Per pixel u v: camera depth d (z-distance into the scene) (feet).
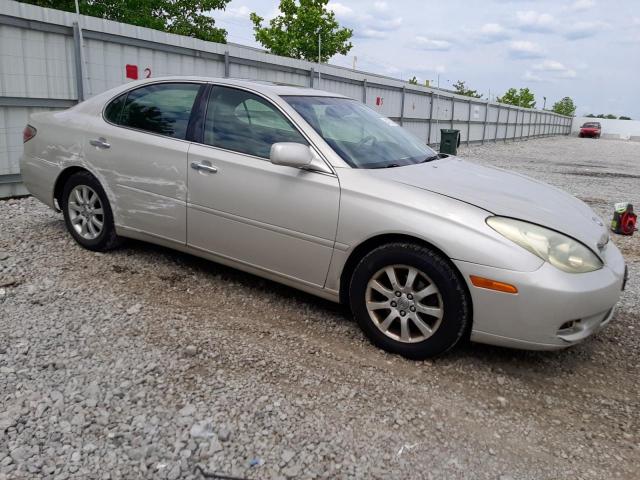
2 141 23.84
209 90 13.79
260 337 11.62
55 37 25.36
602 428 9.27
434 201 10.69
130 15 66.90
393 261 10.83
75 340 10.85
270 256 12.49
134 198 14.44
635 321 13.93
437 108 78.95
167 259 15.75
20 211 20.77
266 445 8.13
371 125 14.33
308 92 14.20
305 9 92.99
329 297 12.05
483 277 10.00
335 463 7.86
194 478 7.39
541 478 7.92
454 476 7.81
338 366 10.64
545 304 9.77
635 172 58.54
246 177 12.49
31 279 13.78
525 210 10.74
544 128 163.02
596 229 11.35
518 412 9.60
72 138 15.51
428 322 10.98
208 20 79.30
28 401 8.78
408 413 9.24
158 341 11.05
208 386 9.56
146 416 8.61
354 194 11.23
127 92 15.17
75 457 7.61
